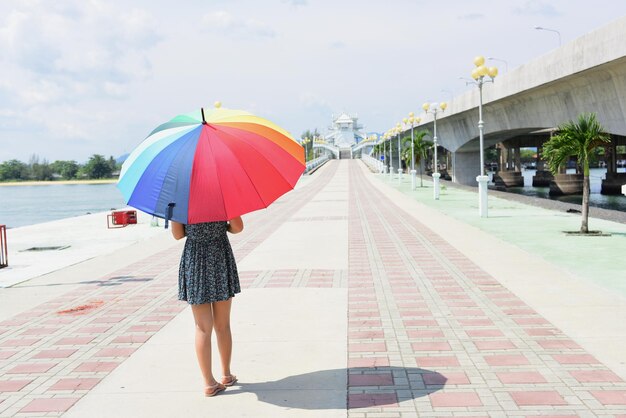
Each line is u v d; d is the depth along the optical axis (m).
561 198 47.31
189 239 5.03
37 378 5.64
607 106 25.81
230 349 5.25
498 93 35.75
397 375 5.39
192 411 4.76
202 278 4.96
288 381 5.35
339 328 7.01
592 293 8.52
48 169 156.25
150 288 9.89
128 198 4.58
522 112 36.03
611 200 44.31
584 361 5.59
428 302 8.22
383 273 10.54
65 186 129.12
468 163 62.44
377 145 107.06
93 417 4.71
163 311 8.20
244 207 4.50
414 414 4.54
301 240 15.66
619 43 21.20
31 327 7.56
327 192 40.78
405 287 9.28
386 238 15.59
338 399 4.89
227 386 5.27
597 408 4.54
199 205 4.45
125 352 6.38
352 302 8.34
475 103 40.56
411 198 32.81
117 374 5.69
